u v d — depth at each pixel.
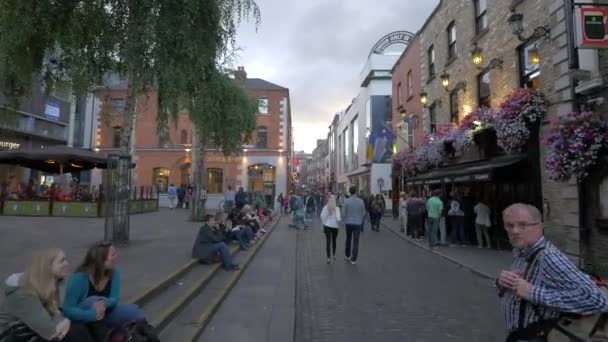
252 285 8.86
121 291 6.29
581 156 9.03
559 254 2.58
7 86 9.80
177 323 5.87
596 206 9.68
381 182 34.50
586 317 2.51
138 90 10.93
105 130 38.31
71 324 3.91
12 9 8.40
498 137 12.80
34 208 21.05
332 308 7.21
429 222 14.47
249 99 26.41
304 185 114.81
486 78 15.50
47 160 20.06
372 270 10.61
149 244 11.40
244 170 40.16
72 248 9.99
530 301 2.51
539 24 11.90
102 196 20.80
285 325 6.18
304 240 17.16
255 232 15.47
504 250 13.56
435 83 20.47
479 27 16.09
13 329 3.47
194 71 10.47
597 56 9.58
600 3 9.27
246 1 10.50
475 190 16.53
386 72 39.03
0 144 23.58
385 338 5.73
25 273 3.56
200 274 8.46
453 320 6.48
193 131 24.08
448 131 17.41
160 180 39.56
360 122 44.34
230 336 5.73
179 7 9.62
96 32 9.64
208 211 29.92
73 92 10.08
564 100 10.73
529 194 12.60
